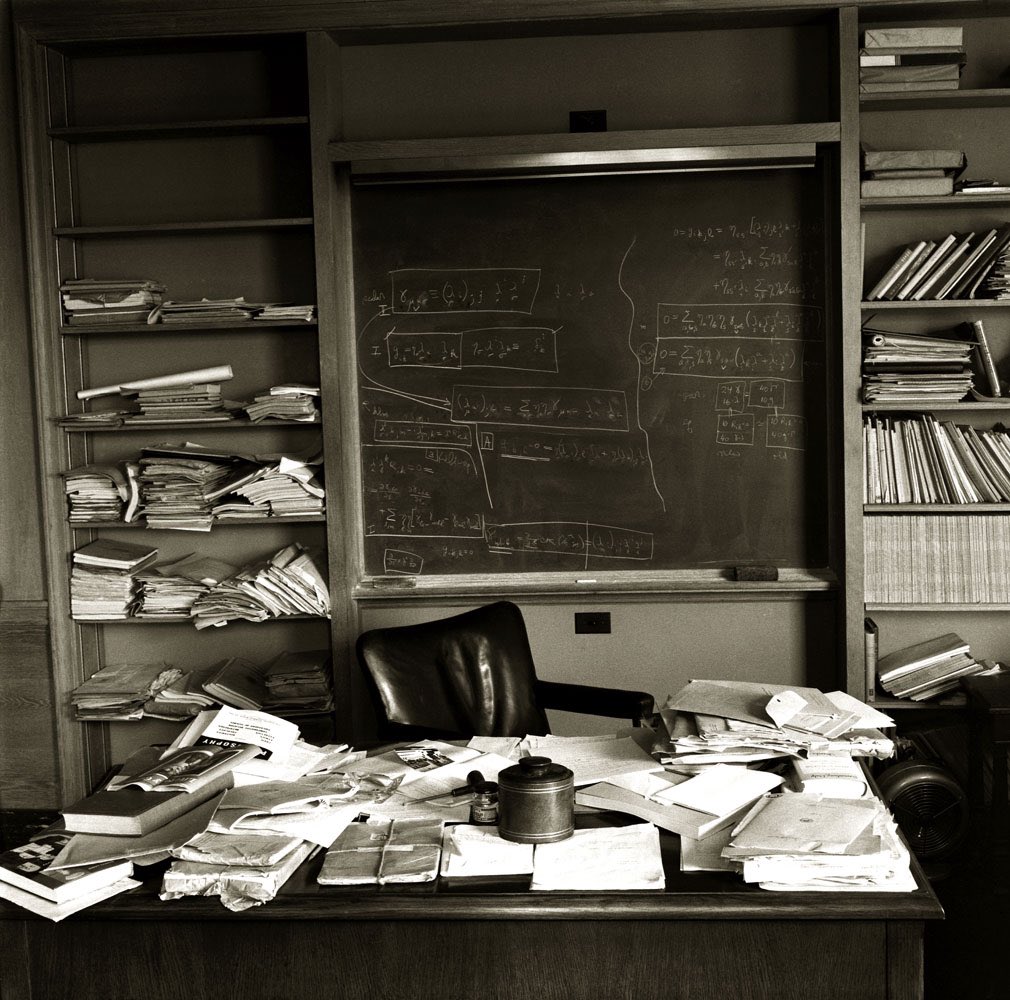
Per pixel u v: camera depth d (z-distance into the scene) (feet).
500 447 12.26
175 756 6.72
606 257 12.02
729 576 12.10
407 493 12.39
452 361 12.22
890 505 11.41
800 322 11.94
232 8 11.34
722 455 12.14
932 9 11.22
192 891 5.36
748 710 6.98
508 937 5.31
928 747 11.12
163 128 11.72
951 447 11.45
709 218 11.93
